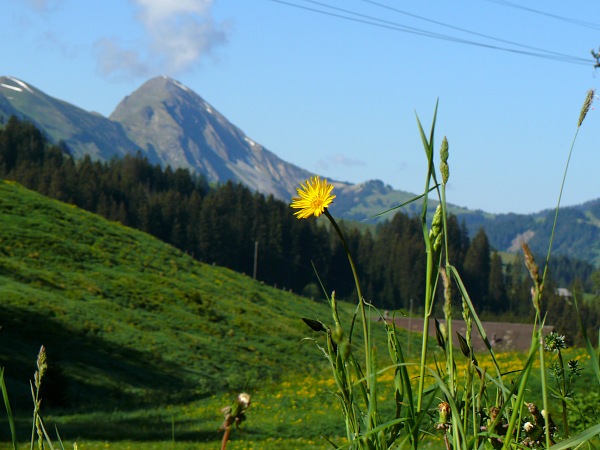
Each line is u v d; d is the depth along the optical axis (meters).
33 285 52.97
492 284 172.12
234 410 0.94
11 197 74.25
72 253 65.19
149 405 30.47
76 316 47.88
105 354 42.94
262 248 154.50
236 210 158.12
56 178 155.50
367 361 1.27
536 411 1.34
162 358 45.84
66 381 30.47
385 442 1.22
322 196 1.28
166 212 154.50
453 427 1.16
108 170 175.38
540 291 0.98
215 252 153.00
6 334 39.75
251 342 57.31
